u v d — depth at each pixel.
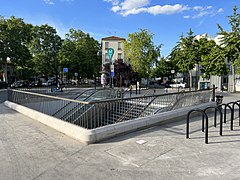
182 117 7.81
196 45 19.14
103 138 5.29
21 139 5.52
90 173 3.62
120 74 33.47
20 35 34.16
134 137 5.56
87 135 5.07
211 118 8.08
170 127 6.64
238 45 12.67
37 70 40.69
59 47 41.69
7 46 32.56
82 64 41.72
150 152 4.52
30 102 9.43
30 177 3.50
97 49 47.41
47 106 8.29
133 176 3.49
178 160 4.09
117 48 50.50
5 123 7.37
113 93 13.68
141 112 7.41
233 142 5.10
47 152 4.59
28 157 4.32
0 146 4.99
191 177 3.43
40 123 7.35
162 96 7.98
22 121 7.71
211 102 9.96
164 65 43.34
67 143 5.17
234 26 14.59
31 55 37.03
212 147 4.76
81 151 4.63
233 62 13.17
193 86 32.19
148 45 33.47
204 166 3.81
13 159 4.23
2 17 32.88
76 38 43.75
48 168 3.83
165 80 46.44
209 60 14.81
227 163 3.92
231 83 24.67
